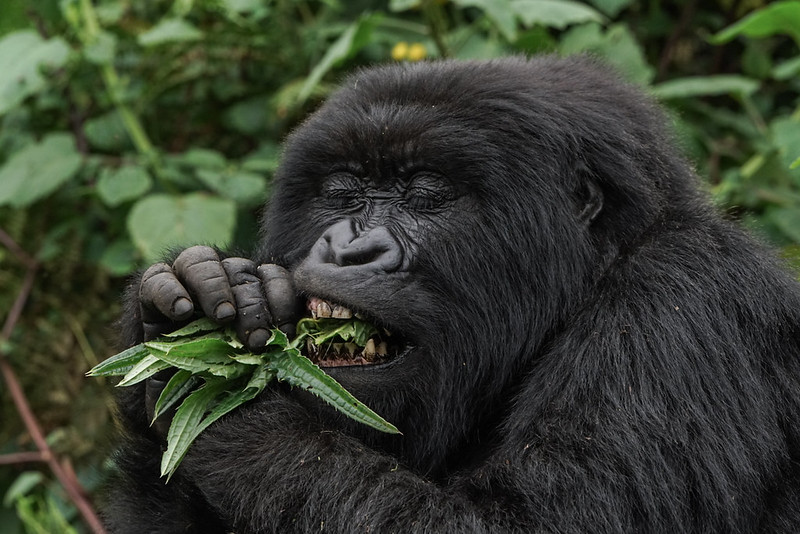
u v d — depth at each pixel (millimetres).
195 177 11492
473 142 6750
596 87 7492
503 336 6898
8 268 12078
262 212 9031
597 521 5875
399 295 6562
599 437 6074
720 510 6137
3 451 11656
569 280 6914
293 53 12078
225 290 6258
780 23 10406
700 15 12867
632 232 7039
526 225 6805
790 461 6660
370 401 6551
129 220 10406
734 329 6496
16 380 11570
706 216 7219
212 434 6266
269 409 6301
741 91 10938
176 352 6047
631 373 6262
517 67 7402
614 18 12992
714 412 6246
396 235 6734
